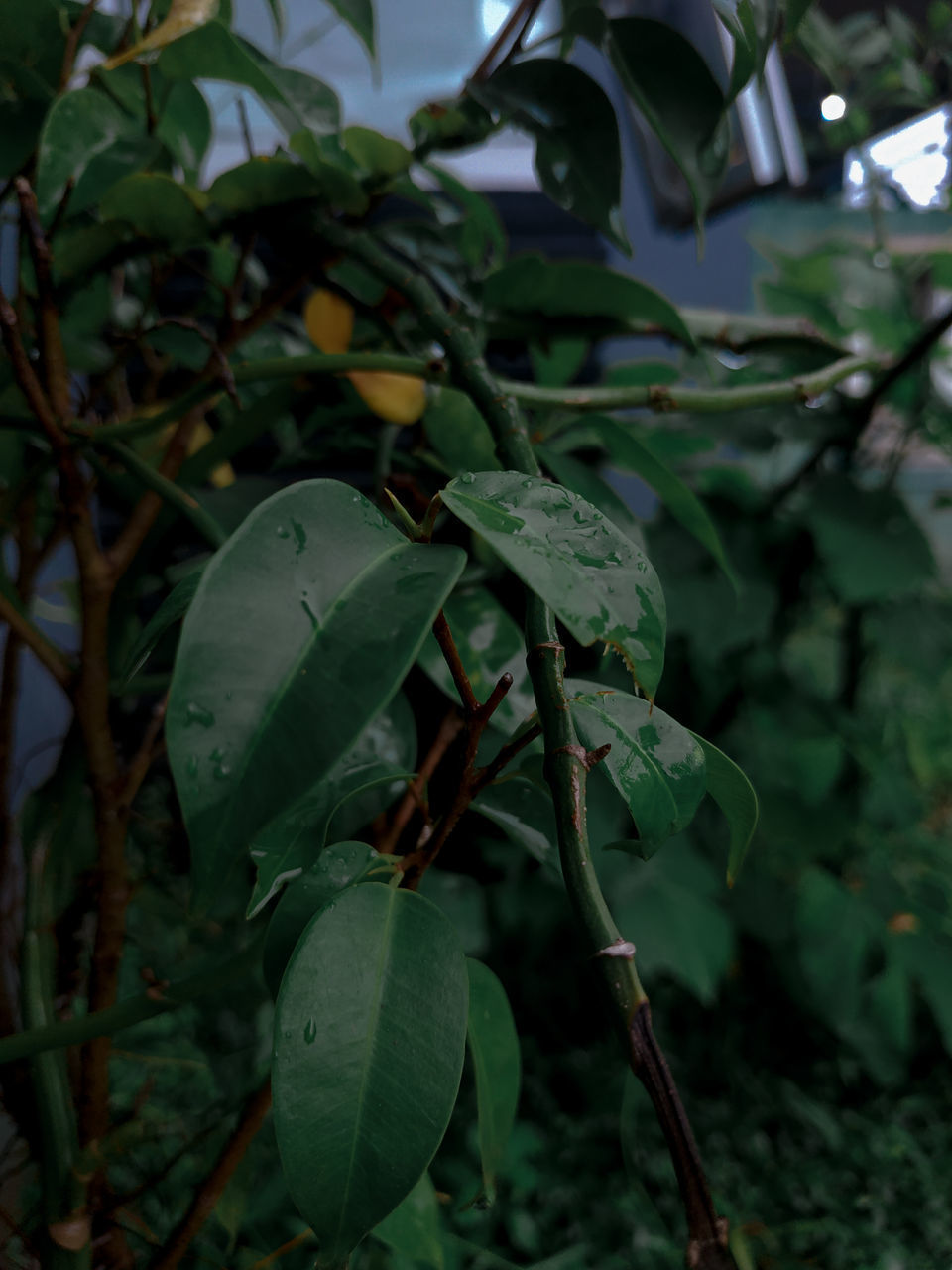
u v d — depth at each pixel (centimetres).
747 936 111
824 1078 104
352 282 57
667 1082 20
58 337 36
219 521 49
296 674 21
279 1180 69
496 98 41
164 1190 67
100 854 39
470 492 24
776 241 167
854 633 104
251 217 41
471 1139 90
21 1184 57
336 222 45
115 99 43
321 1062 26
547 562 22
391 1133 26
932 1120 99
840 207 164
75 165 36
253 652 21
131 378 105
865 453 98
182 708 20
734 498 96
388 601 22
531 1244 81
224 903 68
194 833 20
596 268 46
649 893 90
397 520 50
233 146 150
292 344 66
